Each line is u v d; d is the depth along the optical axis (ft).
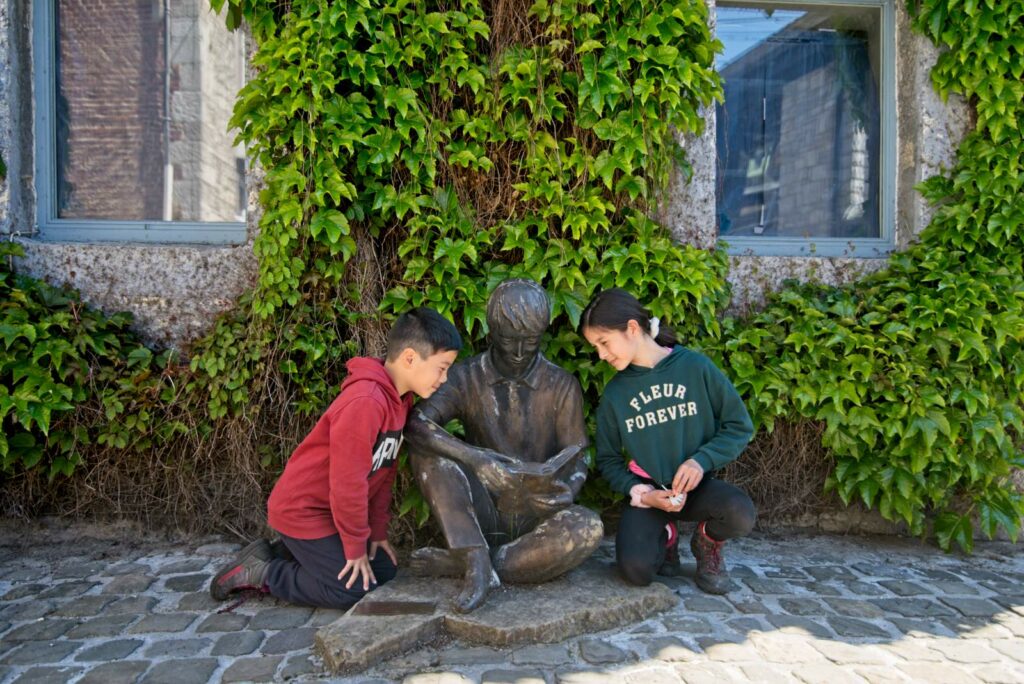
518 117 10.18
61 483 10.33
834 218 13.08
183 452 10.23
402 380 7.95
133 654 6.89
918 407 9.89
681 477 7.97
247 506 10.27
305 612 7.88
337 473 7.53
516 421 8.57
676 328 10.40
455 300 9.87
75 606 8.05
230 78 12.17
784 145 12.98
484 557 7.76
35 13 11.71
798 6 12.78
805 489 10.80
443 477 8.05
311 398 9.90
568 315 9.97
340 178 9.68
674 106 10.15
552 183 10.02
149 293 10.98
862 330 10.58
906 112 12.23
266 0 9.98
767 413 10.22
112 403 9.89
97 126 12.09
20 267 10.89
